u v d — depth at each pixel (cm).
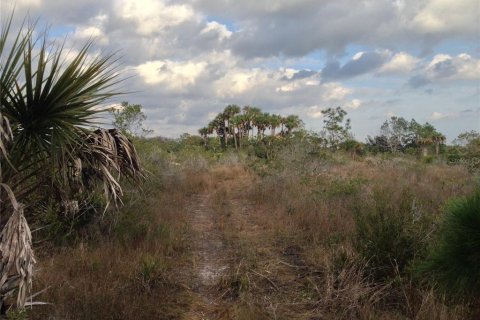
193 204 1207
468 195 363
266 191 1242
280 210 970
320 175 1502
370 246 562
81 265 574
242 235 818
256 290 538
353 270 518
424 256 514
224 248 744
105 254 618
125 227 750
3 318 341
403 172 1688
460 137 2158
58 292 471
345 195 1060
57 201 446
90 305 446
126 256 628
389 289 498
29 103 355
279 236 795
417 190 1085
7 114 347
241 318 447
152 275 549
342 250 597
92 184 436
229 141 5516
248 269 601
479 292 357
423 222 573
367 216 619
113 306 448
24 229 297
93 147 391
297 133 1984
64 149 349
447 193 1045
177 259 670
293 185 1290
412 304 453
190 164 1956
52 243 640
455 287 361
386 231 559
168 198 1154
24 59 346
